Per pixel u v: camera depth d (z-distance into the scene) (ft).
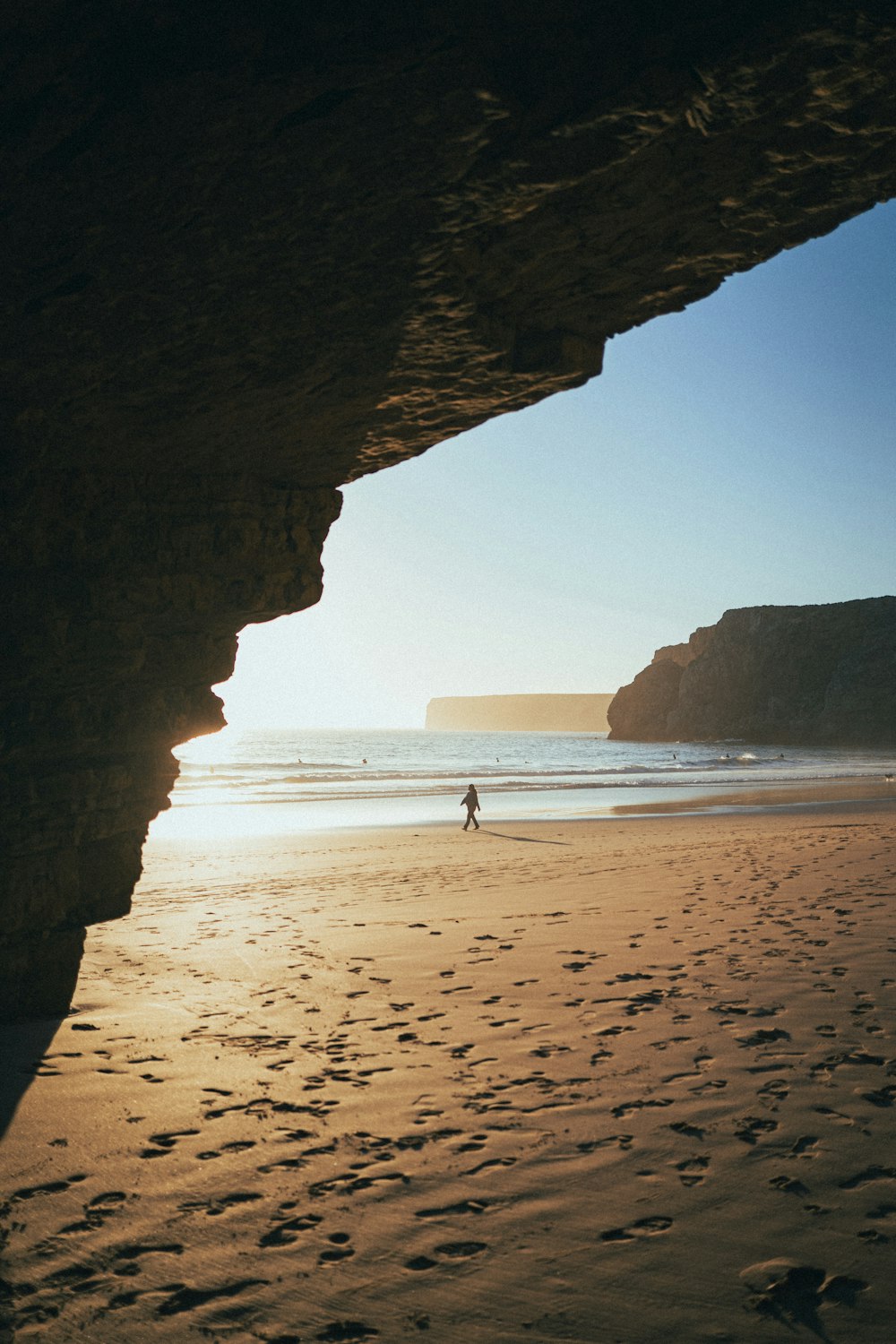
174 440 16.57
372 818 93.35
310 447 17.93
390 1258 10.83
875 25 8.00
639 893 37.60
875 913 30.32
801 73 8.65
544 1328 9.42
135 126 9.09
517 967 25.30
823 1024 18.89
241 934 31.96
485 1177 12.82
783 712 449.89
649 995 21.71
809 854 48.98
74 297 11.76
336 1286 10.30
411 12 8.16
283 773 193.47
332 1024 20.57
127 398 14.65
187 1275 10.62
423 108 9.13
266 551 20.03
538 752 386.11
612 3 8.26
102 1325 9.67
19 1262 10.98
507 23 8.40
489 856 57.06
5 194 9.86
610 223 11.27
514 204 10.75
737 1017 19.66
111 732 20.10
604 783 154.40
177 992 23.62
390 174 10.09
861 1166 12.63
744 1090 15.57
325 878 47.91
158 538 18.29
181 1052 18.71
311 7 8.07
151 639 20.18
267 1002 22.58
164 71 8.54
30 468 15.87
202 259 11.28
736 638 484.74
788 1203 11.71
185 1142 14.35
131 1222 11.90
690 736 494.18
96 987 24.11
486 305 13.39
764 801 108.58
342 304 12.60
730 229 11.52
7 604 16.62
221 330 12.97
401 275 12.02
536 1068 17.15
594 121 9.36
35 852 19.21
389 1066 17.58
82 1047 19.07
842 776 176.55
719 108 9.18
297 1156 13.76
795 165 10.15
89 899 20.92
